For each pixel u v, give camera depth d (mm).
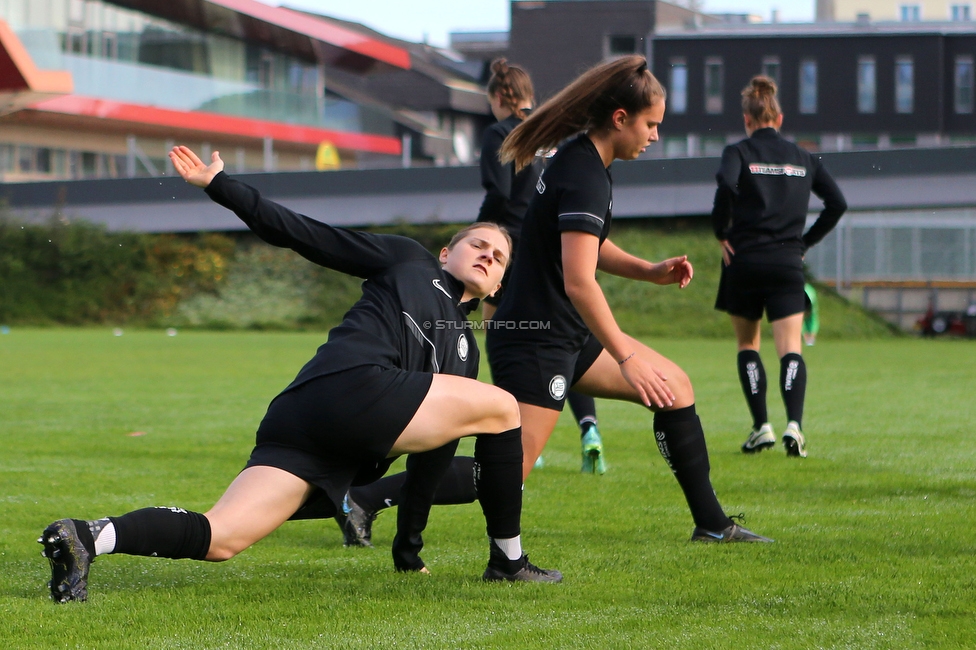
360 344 4984
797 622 4543
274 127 58562
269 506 4828
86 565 4785
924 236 36375
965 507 7402
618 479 8727
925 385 17375
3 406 14188
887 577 5340
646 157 39656
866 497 7809
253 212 4992
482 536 6621
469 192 41312
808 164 10297
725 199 10141
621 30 77500
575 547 6160
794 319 10156
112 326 38906
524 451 6023
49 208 42906
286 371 19969
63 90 45344
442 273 5398
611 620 4602
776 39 67250
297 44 61812
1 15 48906
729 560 5773
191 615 4684
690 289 36344
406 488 5551
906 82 66562
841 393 16125
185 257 41125
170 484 8383
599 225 5656
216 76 58844
